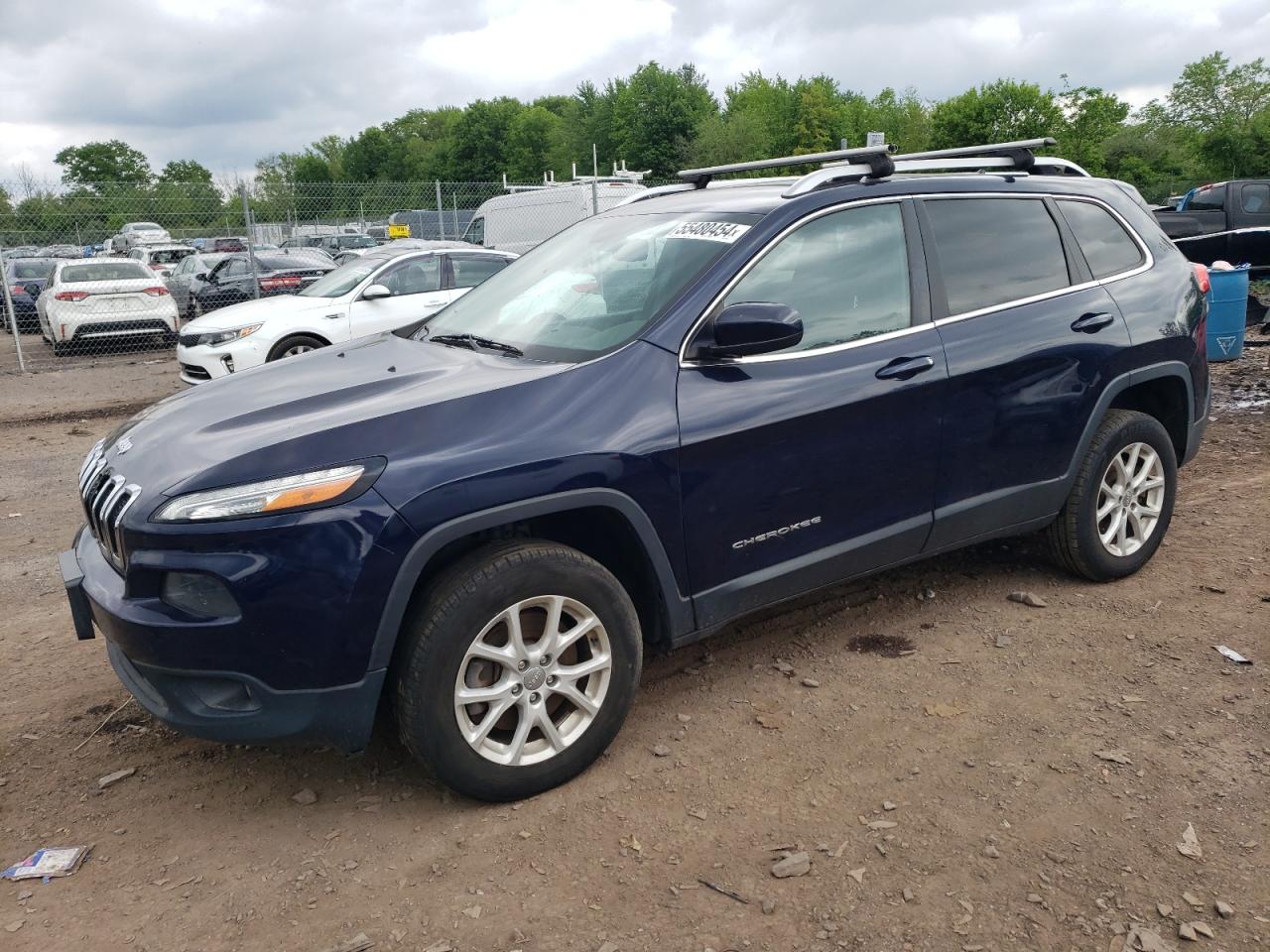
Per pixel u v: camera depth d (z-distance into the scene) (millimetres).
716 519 3211
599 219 4277
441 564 2936
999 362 3797
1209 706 3363
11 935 2492
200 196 16031
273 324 9648
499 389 2988
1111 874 2570
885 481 3582
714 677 3703
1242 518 5238
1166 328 4348
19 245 14781
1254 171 55938
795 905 2500
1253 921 2387
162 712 2756
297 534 2609
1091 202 4352
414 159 124375
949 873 2596
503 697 2873
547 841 2791
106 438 3477
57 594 4945
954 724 3320
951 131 57594
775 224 3445
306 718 2697
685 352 3199
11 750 3396
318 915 2533
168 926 2514
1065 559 4348
